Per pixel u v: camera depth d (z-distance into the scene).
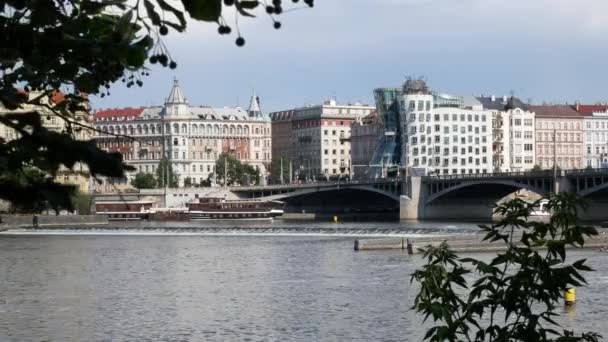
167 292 71.00
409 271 83.69
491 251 104.25
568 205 14.48
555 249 14.36
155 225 193.38
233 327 54.16
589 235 14.42
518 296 14.07
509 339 14.52
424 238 110.19
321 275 81.50
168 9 5.53
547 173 180.62
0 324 55.34
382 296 66.00
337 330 52.22
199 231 153.38
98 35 5.79
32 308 62.34
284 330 52.72
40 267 92.69
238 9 5.42
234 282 77.50
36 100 6.36
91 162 5.79
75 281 79.38
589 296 62.00
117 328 53.94
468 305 14.88
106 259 101.81
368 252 107.19
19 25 5.58
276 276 81.69
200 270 88.44
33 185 5.67
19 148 5.68
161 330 53.41
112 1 5.71
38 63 5.83
